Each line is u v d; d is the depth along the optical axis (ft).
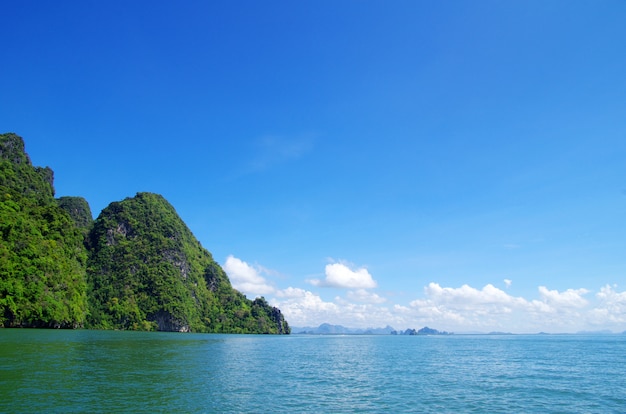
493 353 292.40
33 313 372.17
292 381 131.23
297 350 299.79
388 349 346.33
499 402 103.91
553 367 189.78
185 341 338.75
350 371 166.09
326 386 123.85
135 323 622.13
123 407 81.87
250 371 151.43
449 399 107.04
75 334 321.93
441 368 183.32
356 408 94.07
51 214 478.18
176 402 89.40
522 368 185.16
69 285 439.22
